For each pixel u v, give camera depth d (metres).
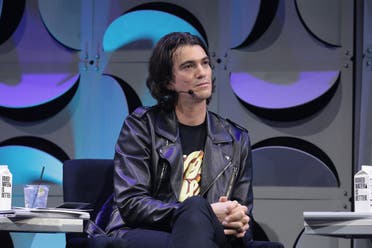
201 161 6.84
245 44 8.75
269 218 8.60
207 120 7.05
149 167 6.76
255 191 8.62
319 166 8.58
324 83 8.59
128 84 8.88
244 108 8.70
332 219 5.16
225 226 5.96
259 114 8.72
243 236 6.07
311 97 8.56
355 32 8.70
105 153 8.84
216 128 7.02
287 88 8.63
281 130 8.65
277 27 8.73
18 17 9.05
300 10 8.62
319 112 8.62
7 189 5.87
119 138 6.93
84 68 8.93
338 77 8.59
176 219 5.64
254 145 8.72
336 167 8.53
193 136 6.96
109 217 7.32
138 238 5.86
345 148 8.53
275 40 8.71
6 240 8.60
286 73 8.66
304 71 8.64
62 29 8.95
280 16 8.73
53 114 8.97
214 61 8.75
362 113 8.52
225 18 8.77
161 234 5.86
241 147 7.00
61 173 8.91
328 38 8.59
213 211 5.74
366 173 5.73
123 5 8.94
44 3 8.97
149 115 6.98
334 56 8.61
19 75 9.01
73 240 5.71
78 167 7.42
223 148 6.89
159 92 7.07
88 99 8.91
